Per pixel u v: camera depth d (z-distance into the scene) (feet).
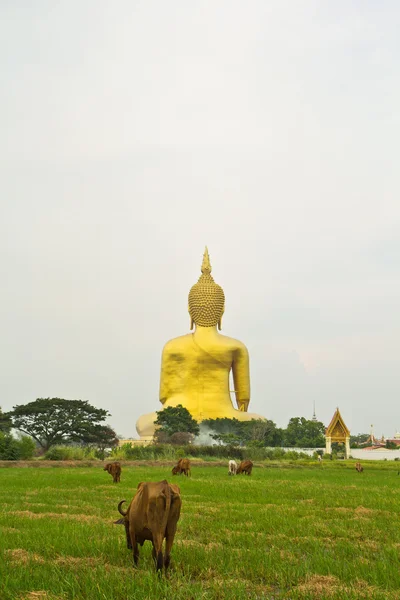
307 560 45.21
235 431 357.00
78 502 81.97
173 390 388.16
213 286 399.03
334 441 334.65
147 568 42.29
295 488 107.34
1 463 184.34
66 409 332.39
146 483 42.52
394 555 46.55
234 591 36.50
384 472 180.45
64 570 41.32
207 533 57.26
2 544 49.52
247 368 395.14
